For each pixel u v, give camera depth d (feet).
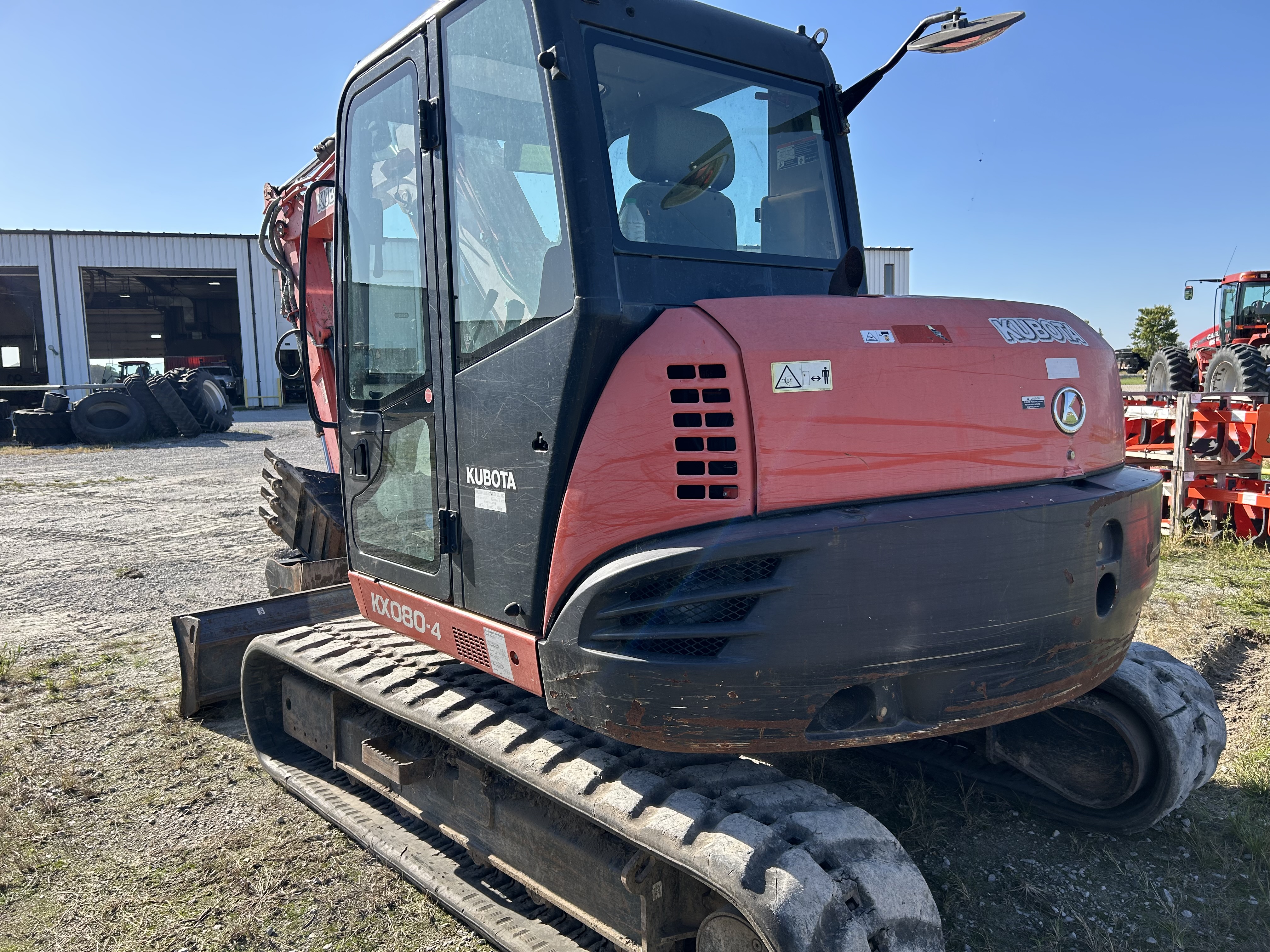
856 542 7.33
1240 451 27.25
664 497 7.52
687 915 8.26
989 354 8.34
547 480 8.07
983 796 12.46
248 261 115.24
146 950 9.77
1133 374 117.19
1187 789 10.52
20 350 135.64
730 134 9.66
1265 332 52.13
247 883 11.01
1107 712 10.78
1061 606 8.20
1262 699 15.31
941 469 8.01
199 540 32.45
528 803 9.62
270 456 20.12
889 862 7.43
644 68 8.87
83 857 11.70
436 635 10.11
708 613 7.50
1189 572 24.09
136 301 155.63
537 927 9.47
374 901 10.59
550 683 8.27
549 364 7.97
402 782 10.64
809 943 6.57
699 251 8.82
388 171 10.49
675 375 7.49
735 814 7.63
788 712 7.43
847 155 10.97
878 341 7.86
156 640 20.93
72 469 52.49
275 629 16.46
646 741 7.71
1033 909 10.02
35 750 15.03
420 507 10.15
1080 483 8.90
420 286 9.77
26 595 24.98
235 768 14.37
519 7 8.31
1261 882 10.26
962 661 7.77
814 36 10.99
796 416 7.45
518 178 8.36
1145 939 9.47
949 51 9.92
